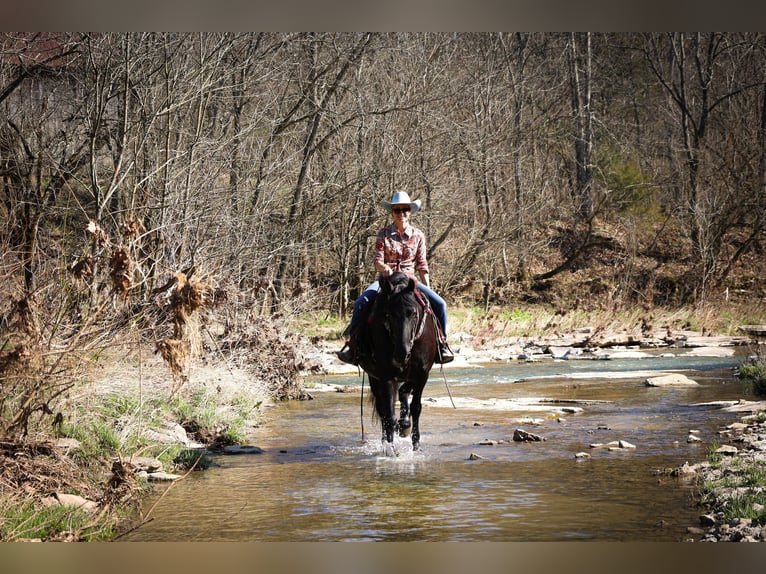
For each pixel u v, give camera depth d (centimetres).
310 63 2458
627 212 4178
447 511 780
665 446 1073
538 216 3772
